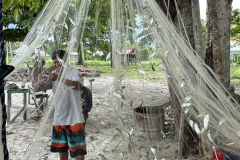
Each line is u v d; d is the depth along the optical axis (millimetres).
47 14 1577
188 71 1658
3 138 1008
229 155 1723
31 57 1598
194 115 1622
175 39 1534
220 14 2625
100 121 4086
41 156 2793
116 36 1559
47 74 1820
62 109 2094
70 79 2008
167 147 2252
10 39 8977
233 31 8484
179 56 1590
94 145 3135
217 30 2281
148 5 1446
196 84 1661
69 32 1565
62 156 2262
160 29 1451
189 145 2438
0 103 954
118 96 1447
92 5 2070
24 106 4109
